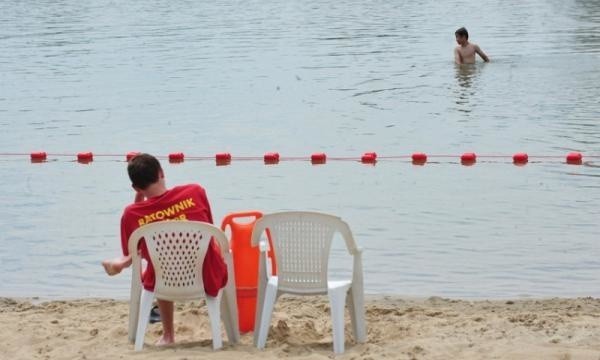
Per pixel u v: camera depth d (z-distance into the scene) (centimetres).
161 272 1064
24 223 1819
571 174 2105
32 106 3003
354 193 1988
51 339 1138
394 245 1642
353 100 2978
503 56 3744
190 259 1059
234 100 3033
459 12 5488
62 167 2261
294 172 2175
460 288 1433
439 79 3291
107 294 1450
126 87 3309
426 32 4575
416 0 6284
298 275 1071
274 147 2411
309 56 3906
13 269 1564
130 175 1098
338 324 1053
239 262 1182
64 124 2734
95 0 6938
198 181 2111
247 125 2667
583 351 1010
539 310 1290
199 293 1069
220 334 1070
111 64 3828
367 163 2245
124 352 1062
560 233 1695
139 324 1069
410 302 1359
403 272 1510
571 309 1294
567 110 2744
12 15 5972
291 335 1145
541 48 3925
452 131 2531
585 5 5703
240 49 4166
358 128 2597
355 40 4347
